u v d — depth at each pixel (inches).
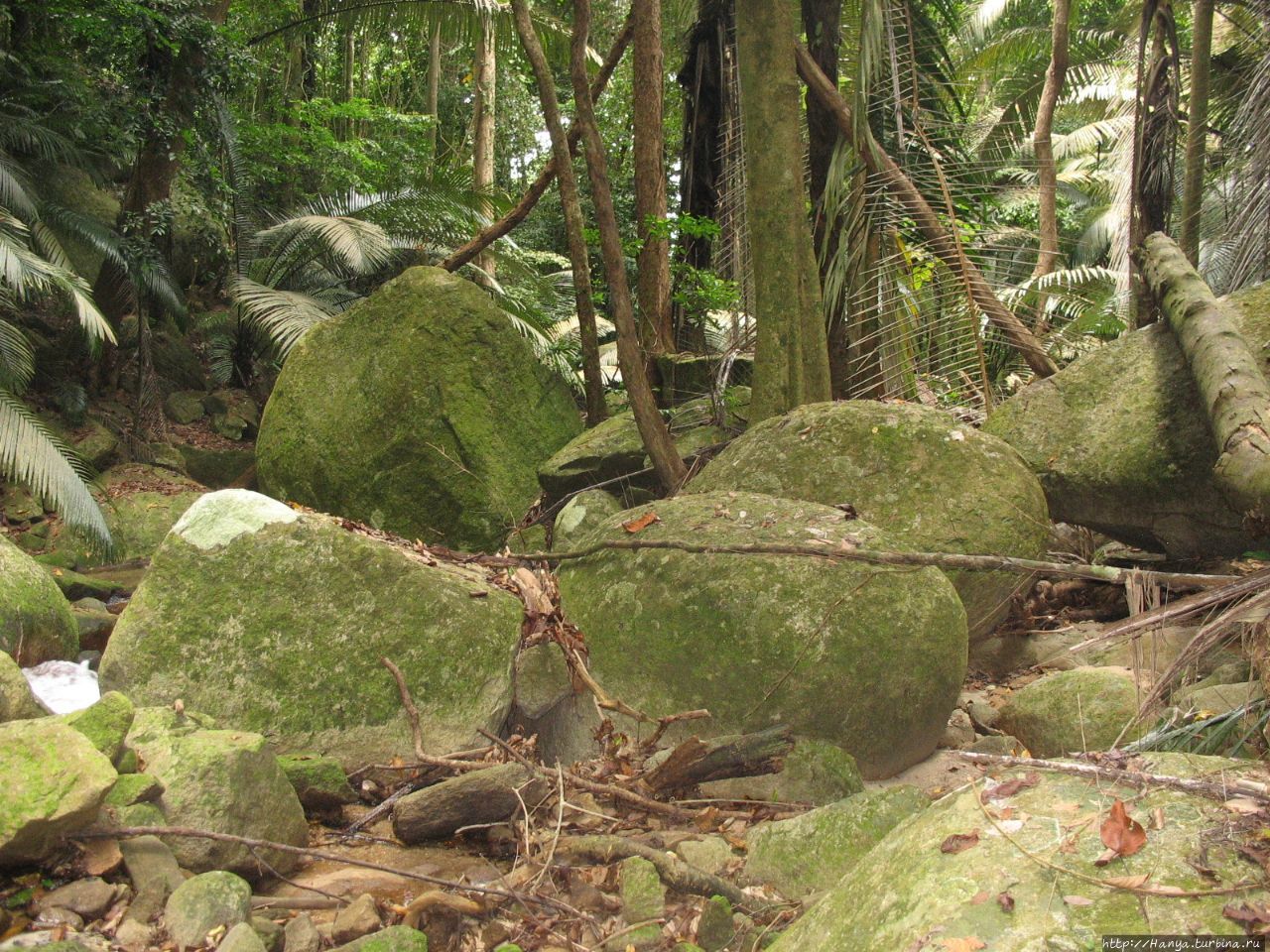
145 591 160.4
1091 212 829.2
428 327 303.6
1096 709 166.2
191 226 512.1
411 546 198.8
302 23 513.7
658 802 148.8
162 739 127.2
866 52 298.0
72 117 439.8
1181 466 216.4
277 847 121.0
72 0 406.9
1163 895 75.0
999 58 700.0
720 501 189.9
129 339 465.7
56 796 107.8
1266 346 213.5
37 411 387.9
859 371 307.1
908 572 166.7
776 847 130.9
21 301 411.2
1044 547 226.4
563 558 196.1
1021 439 242.2
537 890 126.5
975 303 305.7
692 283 342.0
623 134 696.4
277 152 540.1
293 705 157.6
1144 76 353.4
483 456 298.7
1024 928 74.9
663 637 167.0
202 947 103.6
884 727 159.9
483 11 502.9
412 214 496.1
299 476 310.0
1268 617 125.3
